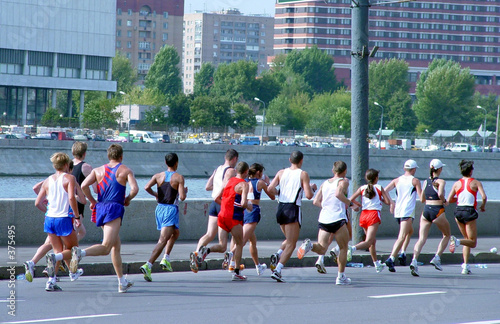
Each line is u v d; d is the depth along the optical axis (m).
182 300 19.25
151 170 145.50
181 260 25.75
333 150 171.00
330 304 19.14
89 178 20.06
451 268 28.67
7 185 113.44
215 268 26.52
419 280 24.45
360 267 28.33
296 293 20.94
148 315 16.95
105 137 172.88
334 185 22.53
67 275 23.27
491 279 25.11
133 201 32.66
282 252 23.03
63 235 20.00
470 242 26.36
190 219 33.94
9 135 148.38
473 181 26.30
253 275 25.06
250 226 24.38
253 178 24.55
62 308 17.67
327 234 22.66
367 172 25.95
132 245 30.66
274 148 163.62
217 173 24.02
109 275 24.02
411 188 26.16
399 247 26.22
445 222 26.19
